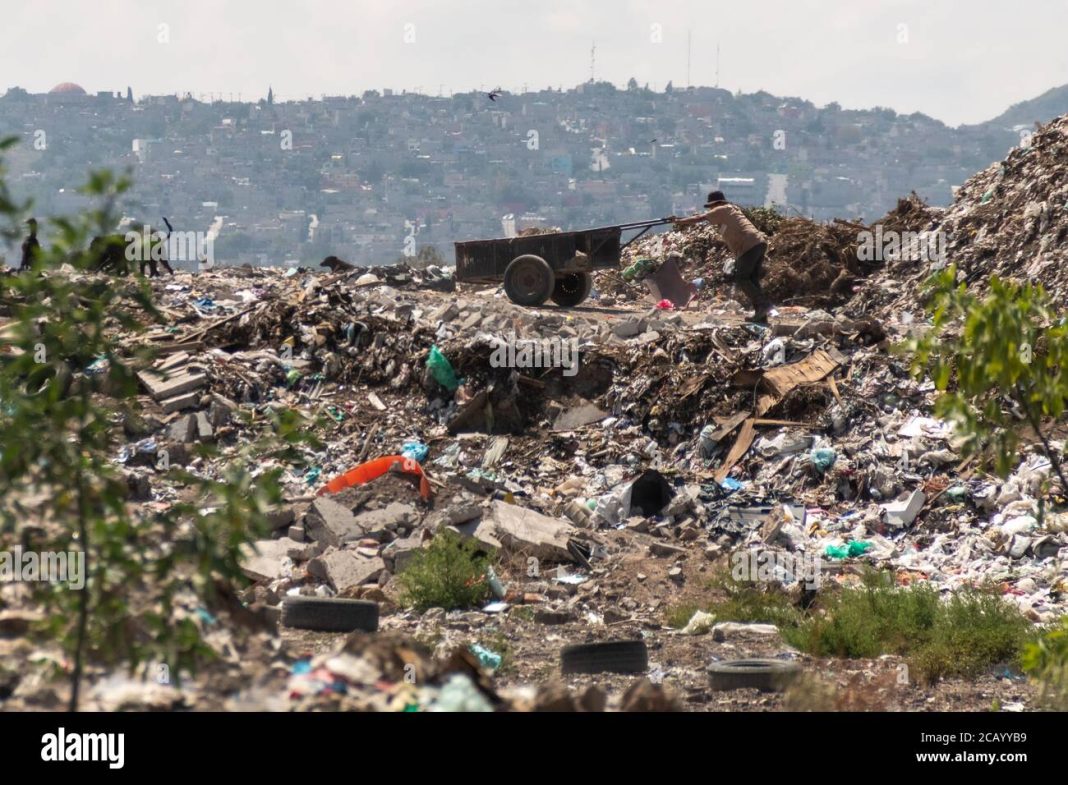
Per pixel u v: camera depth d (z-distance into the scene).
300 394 68.69
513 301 83.00
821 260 92.19
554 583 46.22
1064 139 85.81
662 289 92.94
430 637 37.16
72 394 16.97
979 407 19.95
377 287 91.69
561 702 18.23
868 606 39.94
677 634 40.19
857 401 61.50
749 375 64.62
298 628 38.16
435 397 68.06
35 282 15.58
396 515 50.97
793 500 56.03
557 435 64.12
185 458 58.56
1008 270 77.00
